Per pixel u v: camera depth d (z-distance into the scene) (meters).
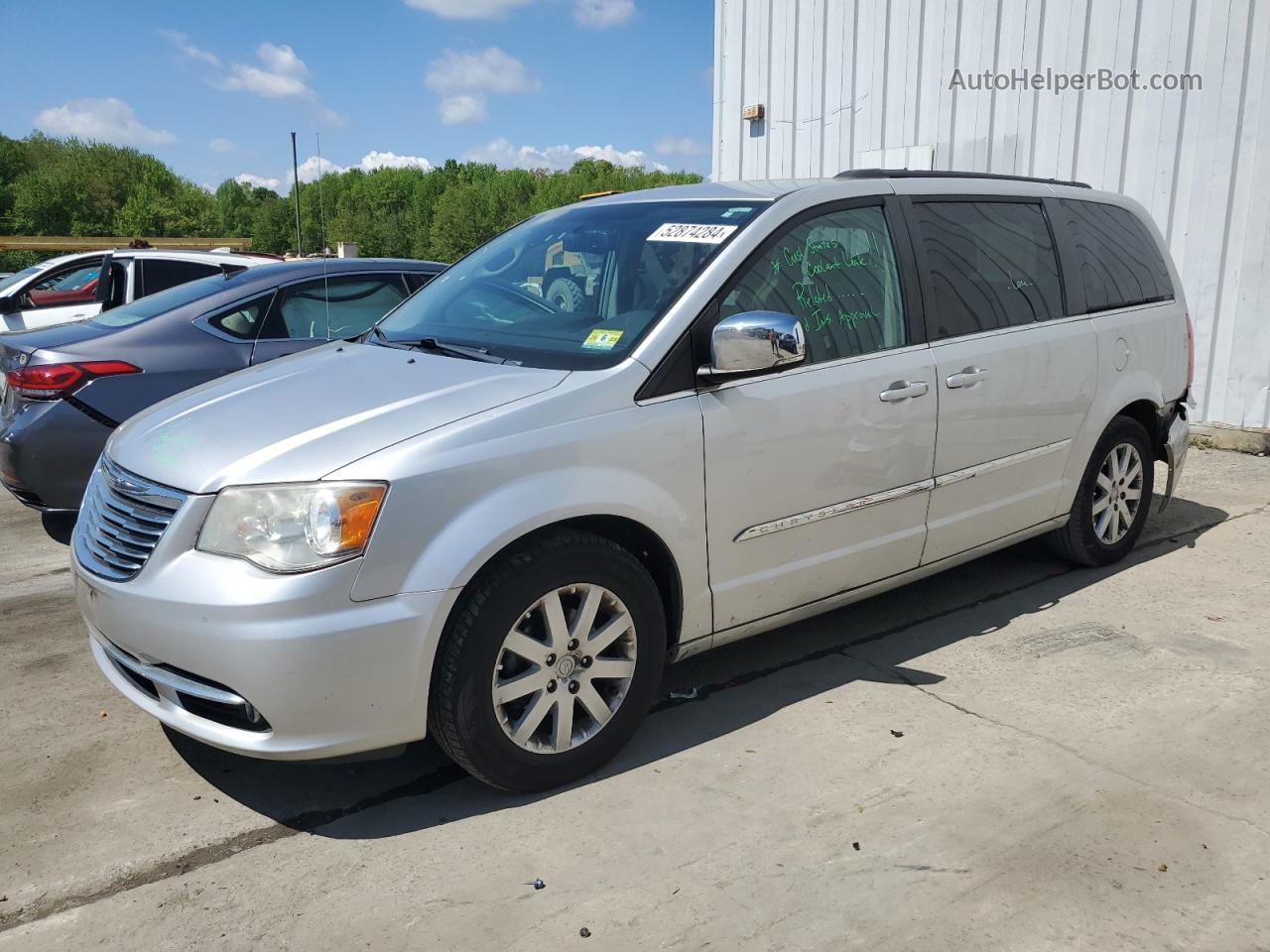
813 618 4.36
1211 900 2.50
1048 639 4.09
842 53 9.59
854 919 2.45
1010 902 2.50
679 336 3.15
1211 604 4.44
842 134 9.72
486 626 2.78
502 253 4.09
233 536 2.65
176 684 2.74
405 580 2.67
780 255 3.45
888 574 3.82
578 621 2.98
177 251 8.67
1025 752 3.21
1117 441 4.67
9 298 9.96
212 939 2.43
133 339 5.26
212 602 2.60
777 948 2.36
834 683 3.73
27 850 2.79
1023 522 4.31
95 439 5.09
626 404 3.02
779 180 3.90
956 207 4.07
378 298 6.07
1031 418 4.16
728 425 3.20
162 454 2.92
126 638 2.79
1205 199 7.36
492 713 2.84
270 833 2.87
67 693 3.75
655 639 3.15
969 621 4.29
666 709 3.56
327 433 2.79
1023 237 4.29
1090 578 4.77
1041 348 4.16
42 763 3.26
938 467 3.83
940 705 3.54
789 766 3.16
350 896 2.58
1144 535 5.42
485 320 3.63
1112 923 2.42
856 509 3.59
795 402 3.35
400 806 2.99
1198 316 7.53
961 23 8.56
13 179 101.56
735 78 10.76
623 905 2.52
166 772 3.20
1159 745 3.24
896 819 2.86
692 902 2.52
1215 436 7.44
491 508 2.75
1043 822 2.83
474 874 2.66
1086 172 7.98
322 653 2.59
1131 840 2.74
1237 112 7.11
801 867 2.65
